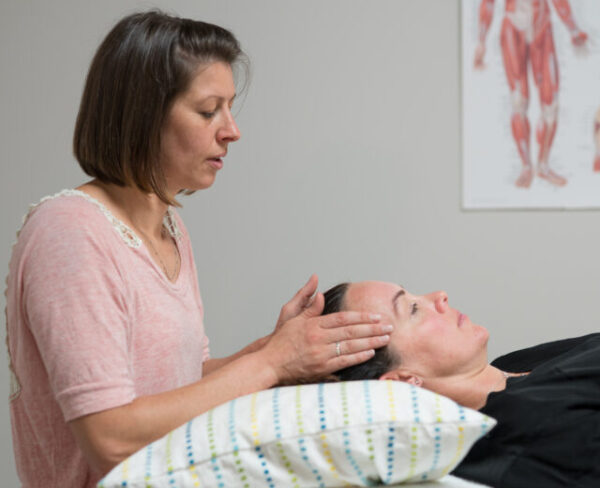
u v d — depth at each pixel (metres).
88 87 1.15
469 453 1.19
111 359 1.01
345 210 2.35
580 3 2.35
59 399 1.00
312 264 2.35
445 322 1.36
